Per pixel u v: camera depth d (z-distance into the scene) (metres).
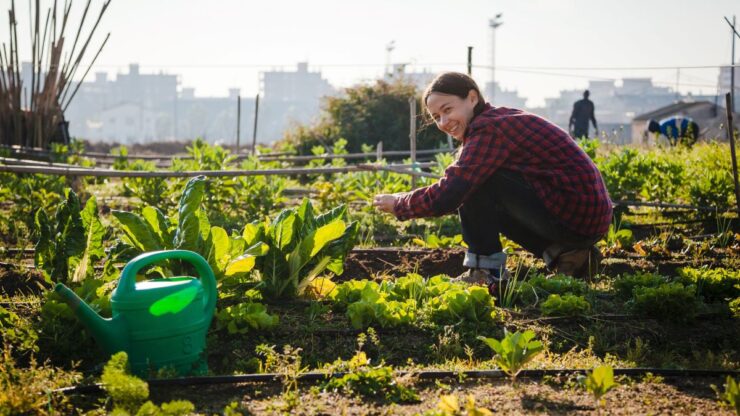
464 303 4.14
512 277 5.27
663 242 6.64
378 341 3.85
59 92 14.49
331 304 4.43
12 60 14.20
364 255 6.04
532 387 3.32
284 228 4.49
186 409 2.76
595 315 4.34
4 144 14.20
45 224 4.46
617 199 8.33
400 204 4.62
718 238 6.67
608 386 2.90
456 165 4.50
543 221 4.66
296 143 18.92
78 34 14.51
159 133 152.75
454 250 6.05
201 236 4.08
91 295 4.02
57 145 12.59
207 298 3.59
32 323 3.92
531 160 4.54
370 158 17.20
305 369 3.45
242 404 3.13
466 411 2.96
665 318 4.30
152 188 8.48
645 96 132.12
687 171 9.16
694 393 3.24
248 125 177.12
